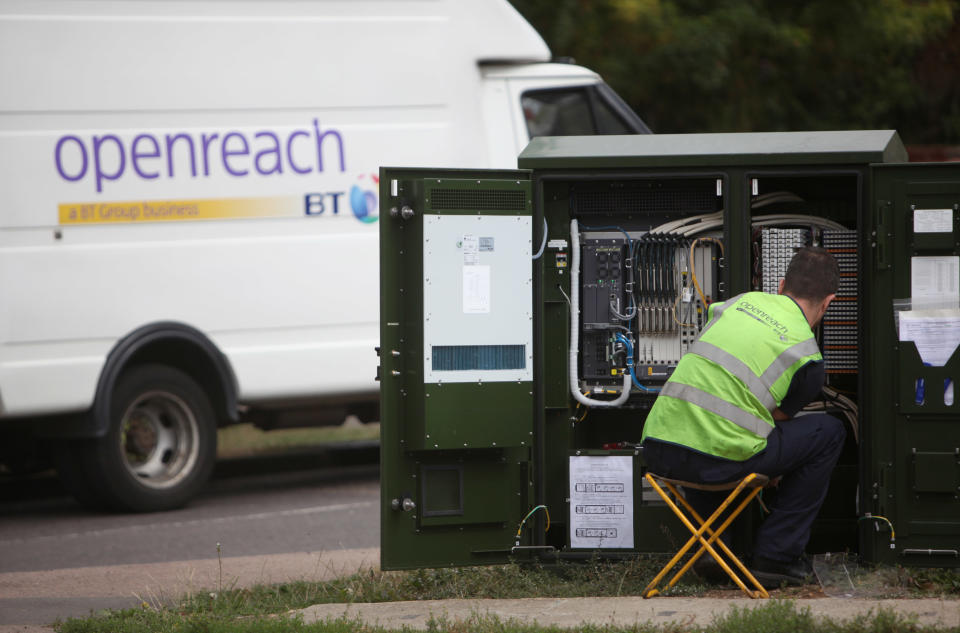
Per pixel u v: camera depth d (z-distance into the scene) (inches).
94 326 1355.8
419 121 1523.1
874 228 897.5
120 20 1379.2
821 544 991.6
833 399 1005.2
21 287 1323.8
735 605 797.2
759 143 939.3
